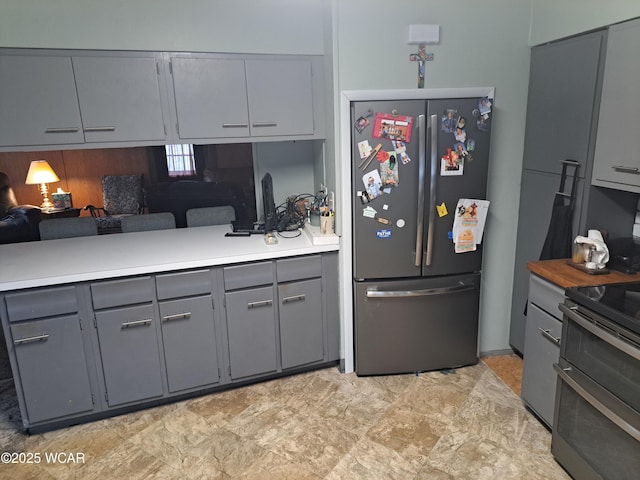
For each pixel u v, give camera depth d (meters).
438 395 2.79
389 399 2.76
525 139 2.90
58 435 2.52
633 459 1.75
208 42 2.75
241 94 2.86
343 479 2.15
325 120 2.98
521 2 2.70
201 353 2.73
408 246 2.80
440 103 2.61
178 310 2.62
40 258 2.65
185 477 2.19
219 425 2.56
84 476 2.21
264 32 2.82
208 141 2.88
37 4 2.47
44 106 2.59
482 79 2.76
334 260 2.89
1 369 3.14
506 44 2.74
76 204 3.28
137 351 2.59
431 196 2.68
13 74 2.52
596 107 2.33
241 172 3.41
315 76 2.95
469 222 2.80
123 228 3.25
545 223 2.78
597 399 1.88
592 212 2.44
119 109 2.71
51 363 2.45
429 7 2.60
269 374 2.93
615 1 2.14
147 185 3.33
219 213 3.43
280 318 2.85
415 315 2.90
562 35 2.49
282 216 3.23
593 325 1.88
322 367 3.14
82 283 2.42
